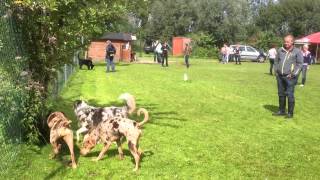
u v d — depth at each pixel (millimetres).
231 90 21500
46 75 10000
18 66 9125
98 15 10344
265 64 48500
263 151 10109
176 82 24938
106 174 8242
